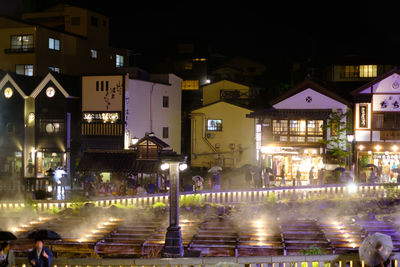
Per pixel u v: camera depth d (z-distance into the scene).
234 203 34.03
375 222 25.70
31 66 56.22
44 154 48.59
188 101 65.06
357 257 14.12
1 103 48.72
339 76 61.22
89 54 62.75
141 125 51.34
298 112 46.91
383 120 45.84
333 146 45.72
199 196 33.62
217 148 53.44
